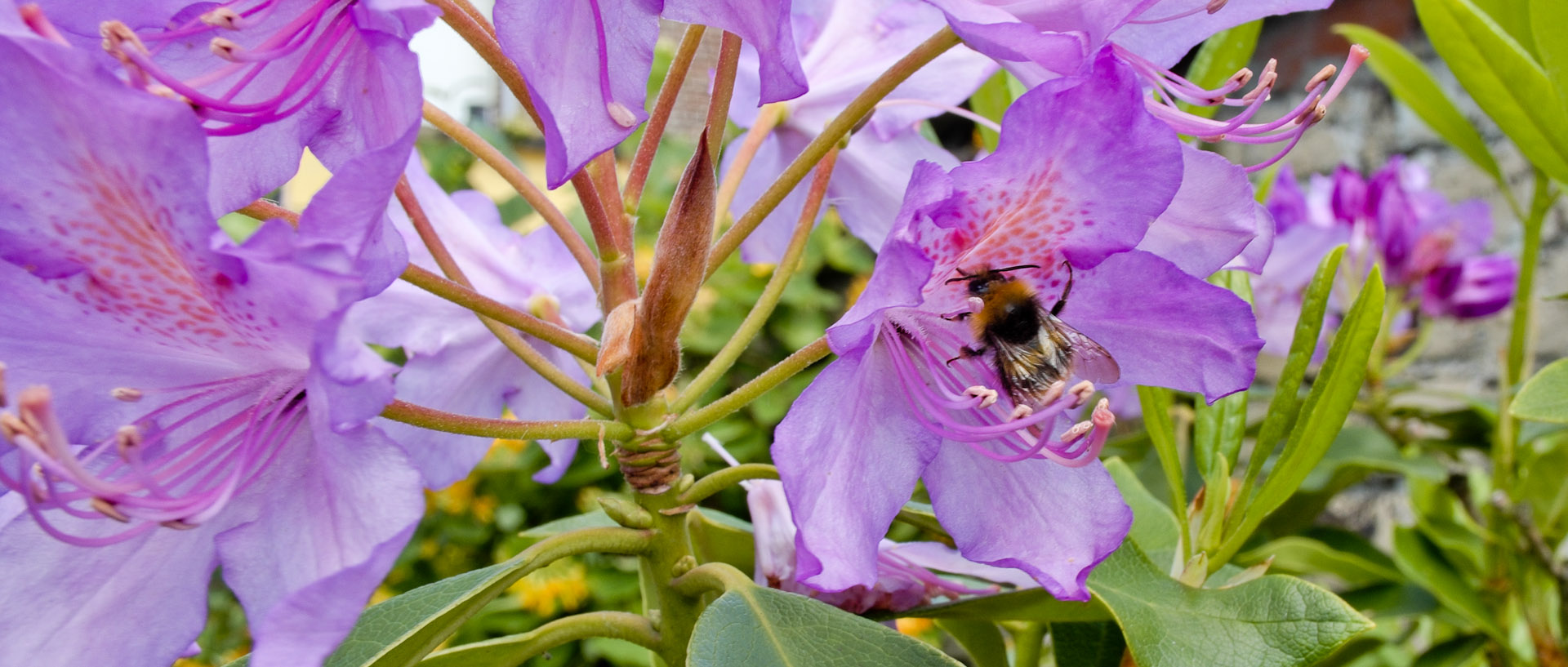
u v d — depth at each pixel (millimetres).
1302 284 296
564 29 125
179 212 121
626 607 443
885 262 131
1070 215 145
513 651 158
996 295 153
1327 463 253
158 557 133
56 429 118
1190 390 151
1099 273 150
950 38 143
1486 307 290
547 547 152
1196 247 152
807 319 512
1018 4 139
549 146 121
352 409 117
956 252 153
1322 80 146
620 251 159
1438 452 303
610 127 126
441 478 191
